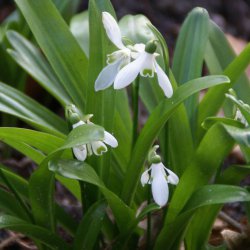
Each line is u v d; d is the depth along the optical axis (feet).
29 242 2.23
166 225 1.78
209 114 2.02
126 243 1.82
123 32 2.24
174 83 1.88
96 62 1.80
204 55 2.20
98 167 1.81
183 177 1.75
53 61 1.94
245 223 2.28
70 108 1.65
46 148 1.75
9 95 2.01
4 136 1.71
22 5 1.93
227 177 1.78
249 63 1.93
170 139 1.96
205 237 1.91
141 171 1.80
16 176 1.90
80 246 1.75
